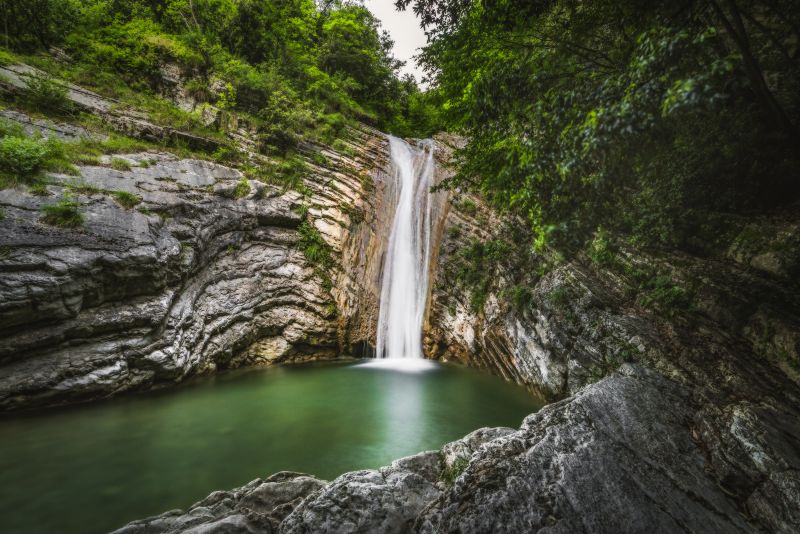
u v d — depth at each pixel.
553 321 10.02
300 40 26.61
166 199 11.77
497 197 7.12
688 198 8.15
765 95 5.86
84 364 8.98
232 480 6.61
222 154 15.67
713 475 3.85
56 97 12.45
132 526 3.99
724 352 5.98
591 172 4.91
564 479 3.46
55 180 9.73
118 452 7.37
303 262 16.22
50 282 8.25
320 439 8.41
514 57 6.57
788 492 3.34
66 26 16.98
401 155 21.66
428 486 4.18
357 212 17.97
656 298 7.78
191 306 12.13
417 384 12.93
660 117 3.78
